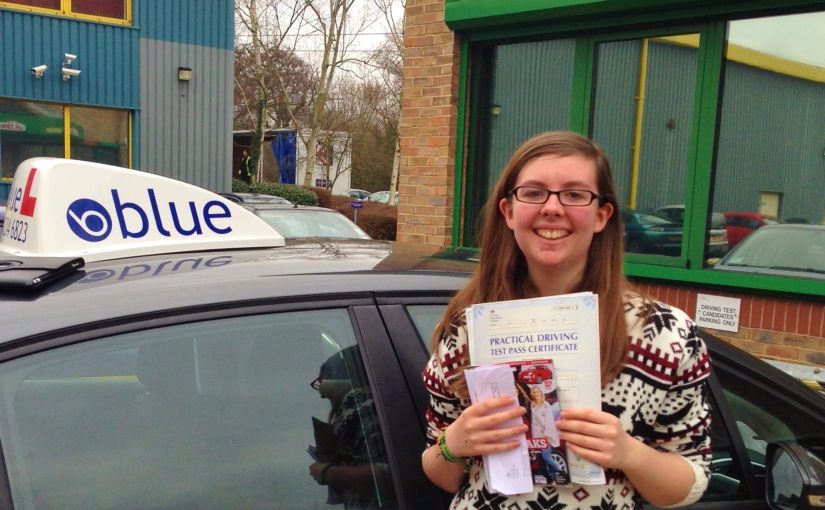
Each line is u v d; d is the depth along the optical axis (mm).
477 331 1371
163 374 1577
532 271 1481
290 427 1641
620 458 1300
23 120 13922
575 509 1364
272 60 33875
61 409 1473
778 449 1782
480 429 1355
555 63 5965
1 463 1369
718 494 1878
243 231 2312
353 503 1610
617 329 1351
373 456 1646
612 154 5738
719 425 1932
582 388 1317
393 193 35500
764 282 4812
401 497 1619
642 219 5594
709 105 5156
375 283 1838
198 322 1629
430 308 1854
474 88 6363
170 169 15562
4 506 1336
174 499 1506
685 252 5309
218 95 16031
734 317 4984
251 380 1649
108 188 2137
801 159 4875
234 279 1770
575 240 1418
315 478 1614
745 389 2033
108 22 14547
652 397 1355
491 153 6398
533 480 1360
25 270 1740
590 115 5805
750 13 4949
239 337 1657
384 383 1699
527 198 1425
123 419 1526
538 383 1334
